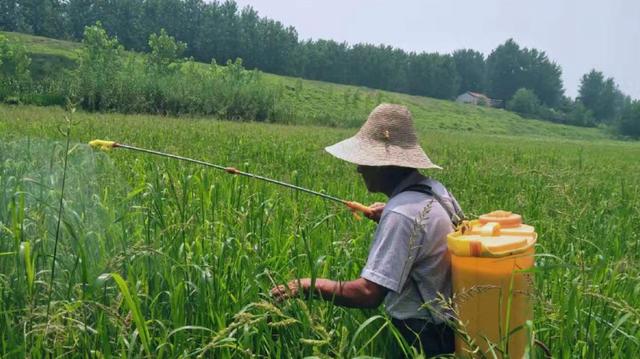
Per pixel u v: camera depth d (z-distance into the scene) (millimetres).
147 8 146250
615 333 3551
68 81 44562
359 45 167500
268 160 12445
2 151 3709
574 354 3260
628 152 49469
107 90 44719
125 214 3613
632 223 6867
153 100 47375
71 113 3211
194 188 6527
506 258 2703
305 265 4078
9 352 2695
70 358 2805
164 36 81375
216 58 151625
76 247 3156
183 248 3557
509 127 126750
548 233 5652
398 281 3018
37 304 2932
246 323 2582
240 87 56594
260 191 6285
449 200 3297
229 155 12938
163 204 4875
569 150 41625
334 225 5305
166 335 2875
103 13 141750
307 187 7875
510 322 2787
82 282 2904
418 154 3273
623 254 5199
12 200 3170
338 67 163125
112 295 3152
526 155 25422
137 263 3369
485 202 7973
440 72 176750
